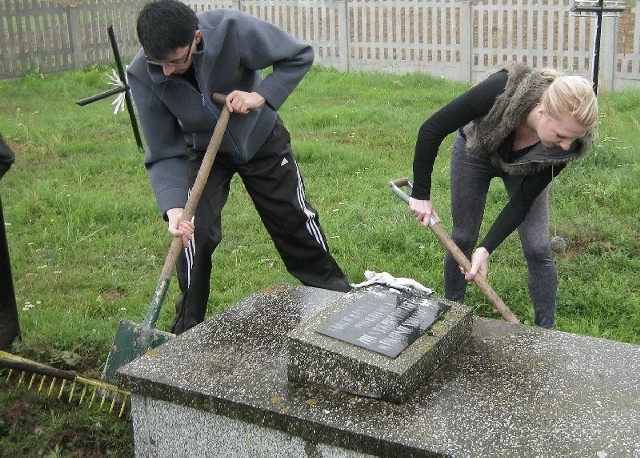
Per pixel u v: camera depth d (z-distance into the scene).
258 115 3.98
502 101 3.42
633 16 11.60
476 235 4.25
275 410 2.79
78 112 10.55
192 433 3.00
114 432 3.67
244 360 3.13
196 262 4.00
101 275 5.53
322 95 11.27
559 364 3.06
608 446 2.55
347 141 8.80
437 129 3.55
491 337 3.29
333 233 6.00
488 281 5.12
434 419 2.71
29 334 4.52
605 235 5.76
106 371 3.76
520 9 11.41
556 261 5.42
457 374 3.00
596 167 7.12
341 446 2.70
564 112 3.09
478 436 2.61
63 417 3.75
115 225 6.41
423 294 3.37
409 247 5.70
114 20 14.26
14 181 7.53
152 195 7.13
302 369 2.94
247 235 6.15
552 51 11.32
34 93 11.84
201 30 3.69
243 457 2.93
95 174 7.88
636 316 4.63
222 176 4.11
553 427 2.65
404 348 2.91
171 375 3.03
